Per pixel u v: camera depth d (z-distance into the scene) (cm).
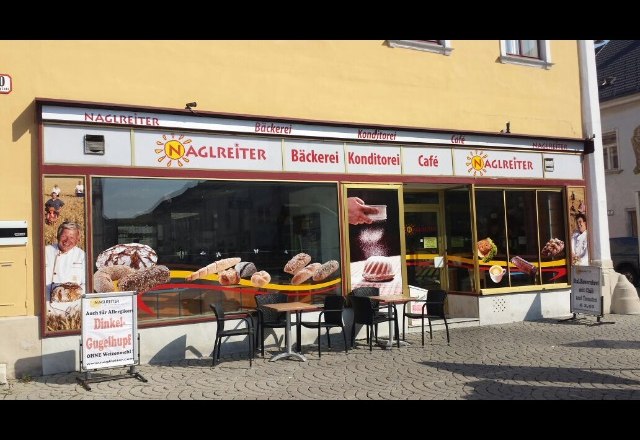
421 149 1066
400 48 1062
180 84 865
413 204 1162
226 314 872
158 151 836
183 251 847
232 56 906
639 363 772
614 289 1270
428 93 1086
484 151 1141
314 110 967
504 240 1164
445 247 1190
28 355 739
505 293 1145
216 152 879
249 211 901
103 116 799
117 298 728
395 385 675
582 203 1262
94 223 786
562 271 1230
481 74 1154
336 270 966
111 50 820
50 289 754
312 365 790
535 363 780
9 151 749
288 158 936
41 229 752
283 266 923
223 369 772
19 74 762
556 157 1237
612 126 2244
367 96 1019
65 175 771
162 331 823
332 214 970
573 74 1280
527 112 1207
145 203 823
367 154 1008
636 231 2169
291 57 953
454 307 1166
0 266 735
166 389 674
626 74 2245
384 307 999
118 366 723
